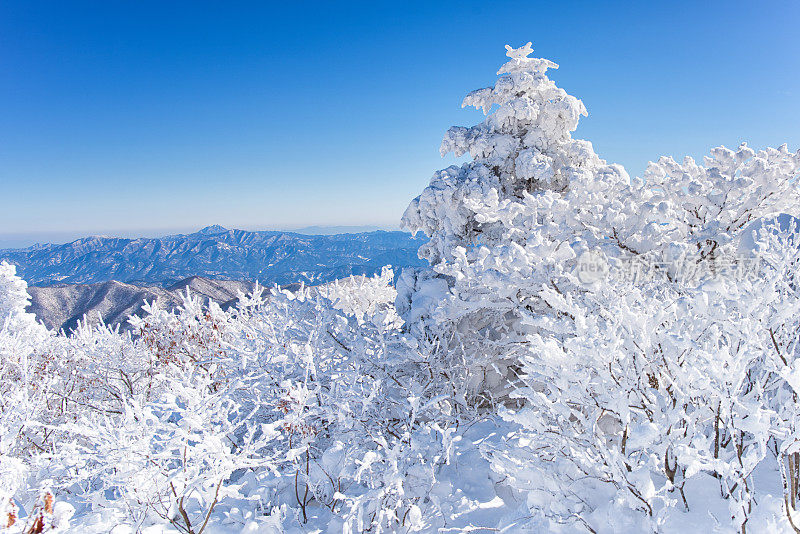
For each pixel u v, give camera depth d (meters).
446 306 4.51
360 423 3.80
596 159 7.14
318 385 3.73
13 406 4.99
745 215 4.76
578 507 2.22
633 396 2.37
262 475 3.73
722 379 1.94
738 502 1.87
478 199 6.55
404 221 7.73
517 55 7.37
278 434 3.14
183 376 4.44
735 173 4.96
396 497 2.91
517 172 7.07
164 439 3.00
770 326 2.21
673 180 5.06
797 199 4.78
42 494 2.27
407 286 6.75
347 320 4.72
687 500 2.23
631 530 2.04
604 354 2.15
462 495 3.08
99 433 2.91
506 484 2.91
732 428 2.00
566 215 4.91
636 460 2.29
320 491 3.40
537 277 3.96
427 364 4.80
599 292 3.20
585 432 2.40
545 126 7.13
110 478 2.77
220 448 2.82
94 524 2.66
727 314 2.35
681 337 2.12
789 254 2.69
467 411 4.79
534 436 2.48
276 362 4.40
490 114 7.60
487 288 4.54
